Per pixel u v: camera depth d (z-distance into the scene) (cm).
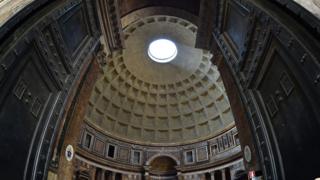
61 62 750
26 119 596
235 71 844
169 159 3130
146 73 3083
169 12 1326
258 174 686
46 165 663
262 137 670
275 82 613
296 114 523
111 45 1177
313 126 458
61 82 749
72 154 902
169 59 3008
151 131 3238
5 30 472
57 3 654
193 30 2623
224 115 2952
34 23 551
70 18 768
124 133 3105
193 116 3191
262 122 681
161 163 3147
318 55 403
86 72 971
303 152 500
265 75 661
